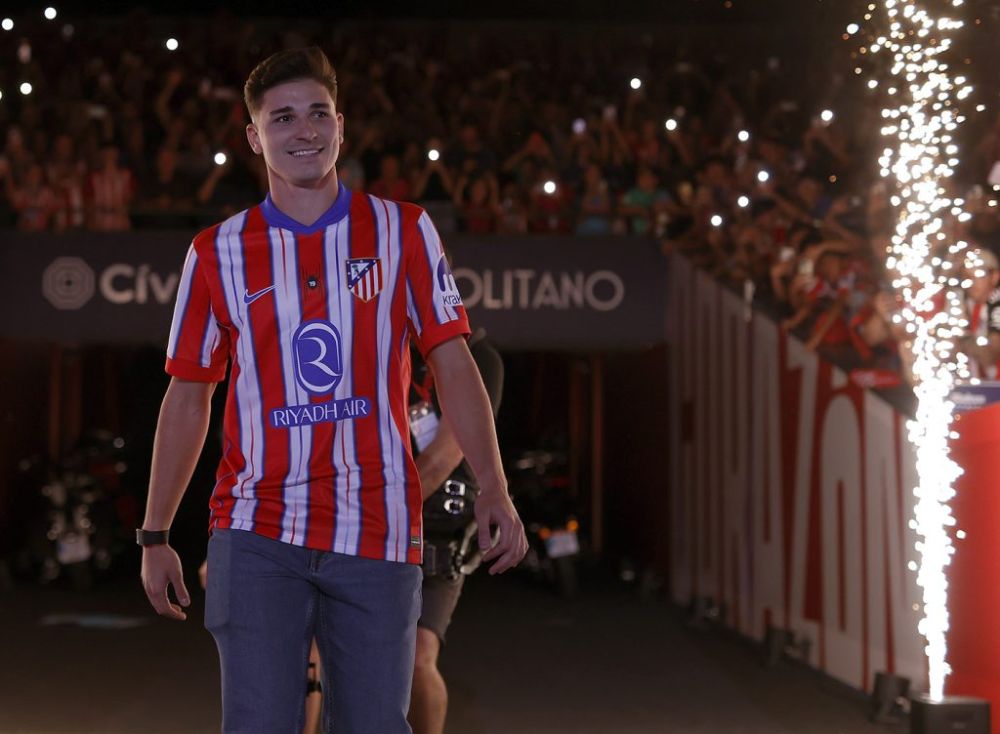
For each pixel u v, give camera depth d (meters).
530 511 9.85
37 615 8.59
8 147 11.52
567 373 13.81
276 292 2.56
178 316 2.64
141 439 12.12
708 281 9.01
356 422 2.55
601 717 5.67
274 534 2.52
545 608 9.07
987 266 7.46
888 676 5.55
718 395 8.55
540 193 11.66
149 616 8.59
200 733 5.32
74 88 14.28
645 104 13.73
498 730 5.43
